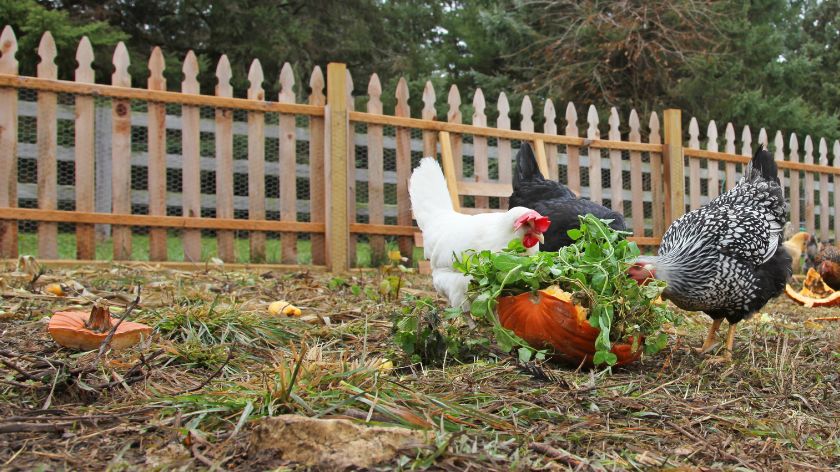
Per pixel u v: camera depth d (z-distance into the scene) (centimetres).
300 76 1802
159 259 675
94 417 212
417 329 312
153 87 667
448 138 768
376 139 750
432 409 224
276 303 432
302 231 721
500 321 327
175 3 1783
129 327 313
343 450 186
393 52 2245
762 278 389
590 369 316
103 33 1443
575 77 1694
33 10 1296
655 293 319
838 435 252
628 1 1695
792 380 322
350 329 388
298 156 745
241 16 1781
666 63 1644
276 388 225
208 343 335
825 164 1105
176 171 806
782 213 417
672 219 906
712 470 201
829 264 739
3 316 367
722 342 404
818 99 2161
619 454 211
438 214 436
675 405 266
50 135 639
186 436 198
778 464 217
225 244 702
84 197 645
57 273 548
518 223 372
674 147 911
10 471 178
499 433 214
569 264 318
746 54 1792
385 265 727
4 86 621
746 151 1030
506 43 1809
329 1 2084
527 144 566
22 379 249
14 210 623
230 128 698
